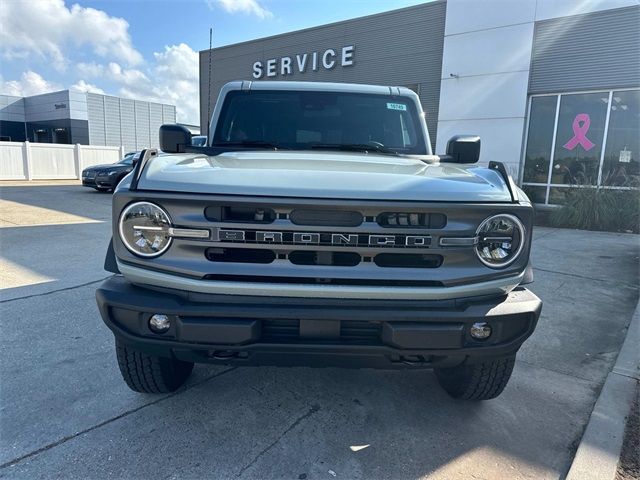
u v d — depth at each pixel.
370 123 3.62
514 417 2.84
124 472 2.26
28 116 39.41
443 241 2.14
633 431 2.65
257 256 2.15
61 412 2.76
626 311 4.87
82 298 4.90
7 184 21.39
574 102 12.77
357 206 2.07
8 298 4.88
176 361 2.91
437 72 15.64
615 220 10.71
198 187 2.11
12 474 2.22
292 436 2.57
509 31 13.36
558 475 2.32
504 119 13.72
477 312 2.17
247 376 3.27
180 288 2.14
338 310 2.10
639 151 11.97
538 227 11.36
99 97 37.50
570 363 3.63
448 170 2.68
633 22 11.66
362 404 2.94
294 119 3.60
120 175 17.11
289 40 19.30
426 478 2.27
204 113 22.91
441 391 3.14
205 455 2.39
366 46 17.19
